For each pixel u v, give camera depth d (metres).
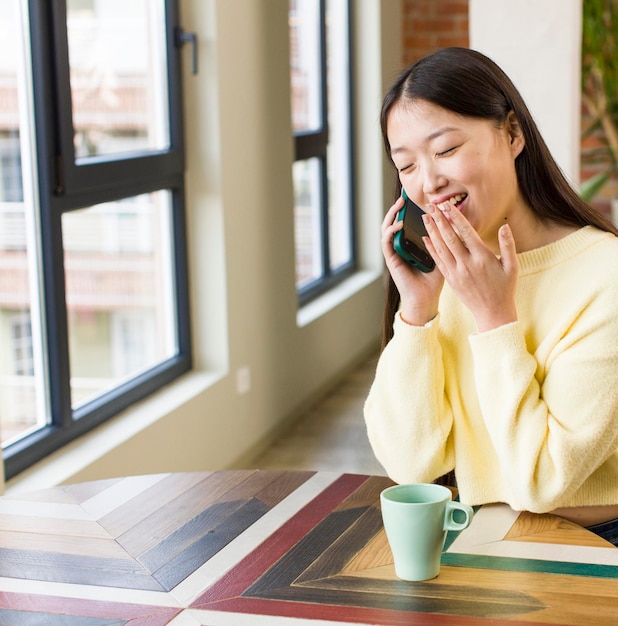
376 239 6.13
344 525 1.43
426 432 1.55
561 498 1.40
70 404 3.07
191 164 3.81
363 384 5.34
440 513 1.24
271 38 4.28
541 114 3.79
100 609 1.22
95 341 3.33
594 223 1.50
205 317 3.90
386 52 6.16
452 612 1.17
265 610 1.20
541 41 3.76
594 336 1.40
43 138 2.89
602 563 1.29
